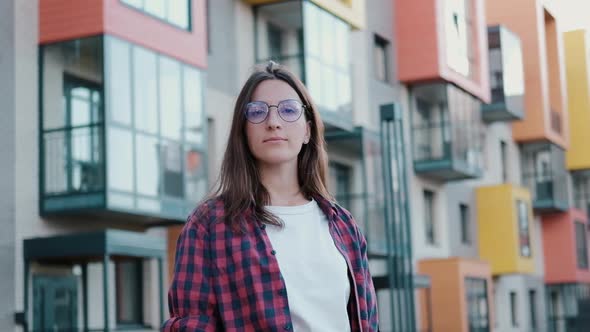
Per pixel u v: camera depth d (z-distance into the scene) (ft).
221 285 9.32
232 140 9.84
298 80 10.11
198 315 9.34
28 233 50.26
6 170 49.44
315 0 71.00
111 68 51.49
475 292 94.99
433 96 92.27
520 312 119.55
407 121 91.20
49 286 51.34
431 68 89.25
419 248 91.45
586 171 147.02
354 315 9.70
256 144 9.73
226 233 9.41
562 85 135.03
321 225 9.76
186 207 56.44
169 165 55.26
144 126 53.52
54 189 51.08
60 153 51.16
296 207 9.71
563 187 132.67
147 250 52.80
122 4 52.75
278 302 9.22
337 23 75.05
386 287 67.56
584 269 137.69
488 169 112.88
